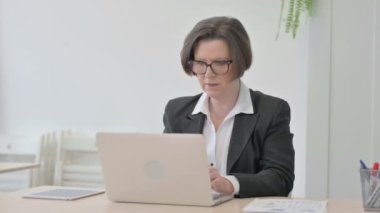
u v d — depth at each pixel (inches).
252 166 69.7
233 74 69.4
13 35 139.9
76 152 134.3
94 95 134.0
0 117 140.9
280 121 70.6
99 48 133.4
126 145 58.4
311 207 54.1
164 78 128.6
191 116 75.2
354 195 106.3
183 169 56.6
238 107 72.1
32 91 138.7
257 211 52.3
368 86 105.9
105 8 132.9
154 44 129.3
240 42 68.9
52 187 72.7
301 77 117.5
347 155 106.8
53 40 137.0
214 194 61.2
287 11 118.9
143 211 54.0
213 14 125.0
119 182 59.6
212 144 72.9
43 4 137.6
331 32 107.2
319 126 107.8
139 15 130.3
